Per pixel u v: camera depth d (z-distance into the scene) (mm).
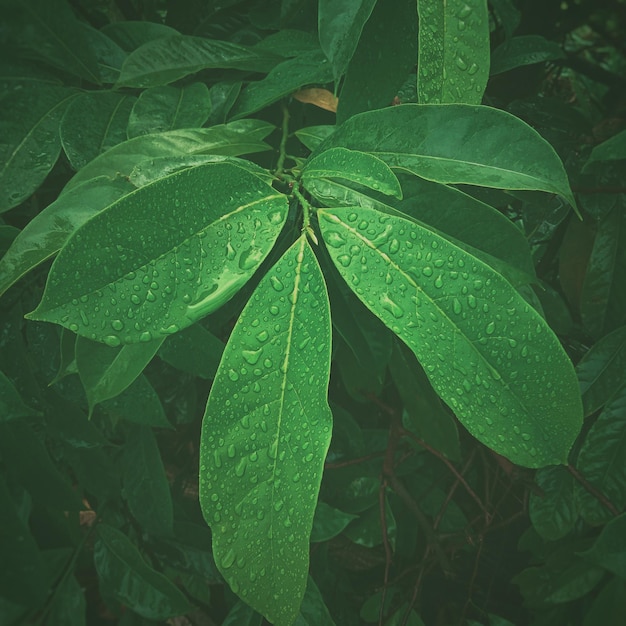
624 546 467
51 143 455
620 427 521
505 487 644
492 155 376
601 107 873
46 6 469
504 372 338
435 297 339
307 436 326
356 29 394
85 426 524
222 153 411
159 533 565
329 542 711
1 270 353
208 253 340
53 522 573
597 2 817
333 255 345
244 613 541
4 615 522
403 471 661
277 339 334
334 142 391
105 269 325
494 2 541
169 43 460
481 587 695
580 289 594
